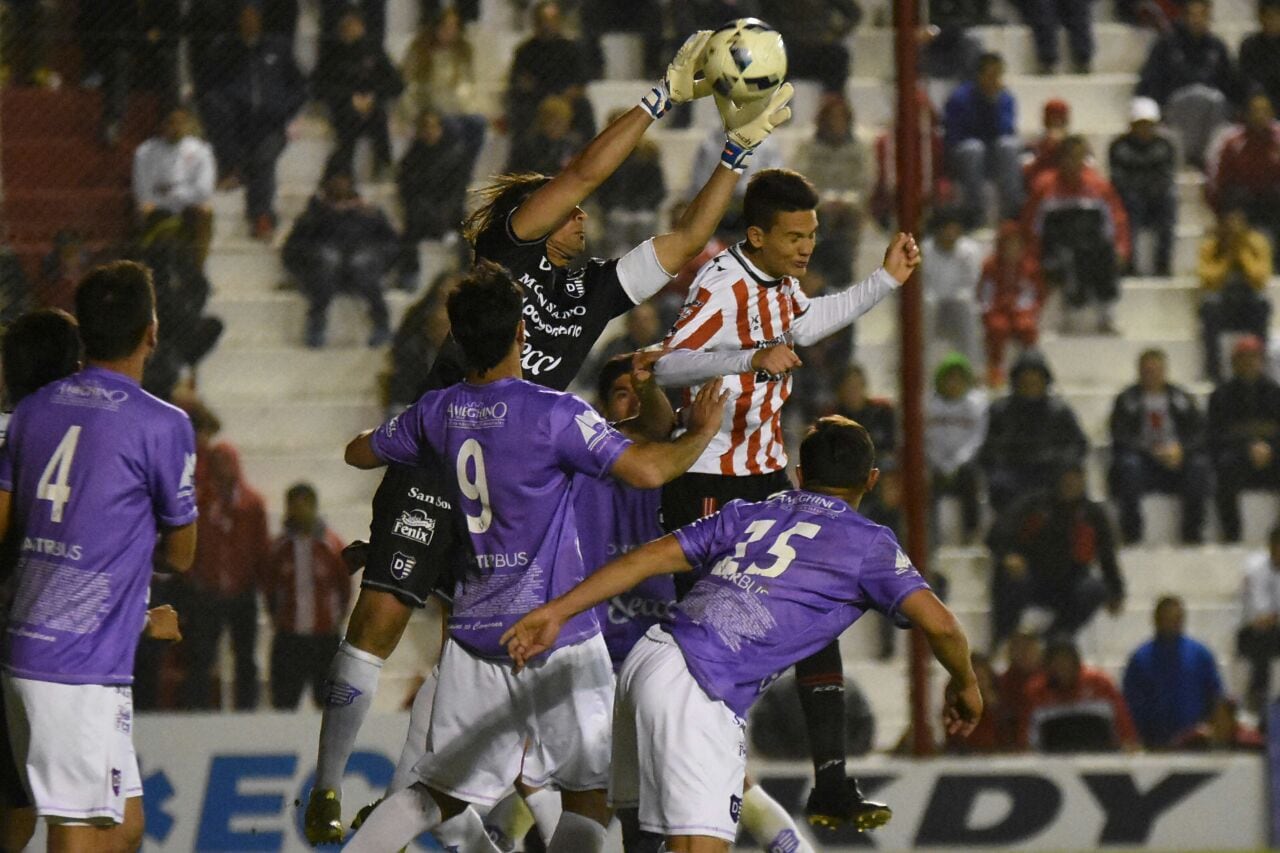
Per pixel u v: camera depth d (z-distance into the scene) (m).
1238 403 29.48
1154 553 29.20
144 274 19.58
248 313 29.12
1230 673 29.12
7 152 28.34
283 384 29.12
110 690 19.30
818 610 18.83
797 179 20.16
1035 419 28.81
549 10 29.69
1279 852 28.48
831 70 29.73
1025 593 28.69
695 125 30.66
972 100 29.41
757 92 19.28
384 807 19.67
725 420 20.64
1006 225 29.55
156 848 27.50
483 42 29.69
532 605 18.94
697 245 19.98
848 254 29.22
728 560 19.05
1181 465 29.30
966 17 29.56
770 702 28.55
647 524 22.56
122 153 28.70
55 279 28.36
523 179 20.16
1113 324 29.95
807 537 19.00
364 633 20.58
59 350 20.44
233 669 27.95
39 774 19.09
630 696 18.78
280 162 29.23
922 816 28.20
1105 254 29.83
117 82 28.72
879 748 28.70
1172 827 28.44
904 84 28.80
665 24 30.17
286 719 27.78
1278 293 30.45
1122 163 30.38
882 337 29.80
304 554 28.09
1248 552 29.33
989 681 28.58
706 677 18.52
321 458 29.19
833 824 20.86
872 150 29.50
